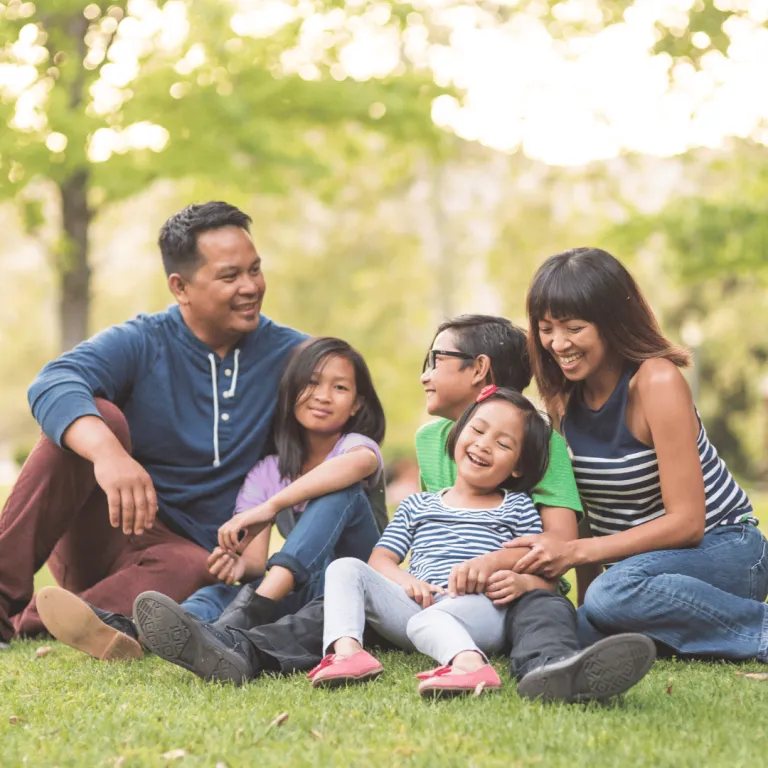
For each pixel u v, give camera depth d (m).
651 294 19.66
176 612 2.54
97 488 3.42
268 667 2.70
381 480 3.46
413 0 11.87
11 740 2.06
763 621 2.88
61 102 10.54
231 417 3.57
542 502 3.07
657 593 2.87
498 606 2.77
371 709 2.25
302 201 24.75
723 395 20.62
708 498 3.10
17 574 3.25
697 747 1.95
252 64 11.52
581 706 2.25
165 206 19.39
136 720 2.19
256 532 3.11
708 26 9.08
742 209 12.51
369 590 2.78
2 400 39.62
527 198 22.53
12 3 10.80
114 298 30.17
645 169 14.77
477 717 2.14
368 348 26.56
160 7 11.40
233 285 3.46
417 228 26.78
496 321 3.49
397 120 11.90
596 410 3.14
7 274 32.47
